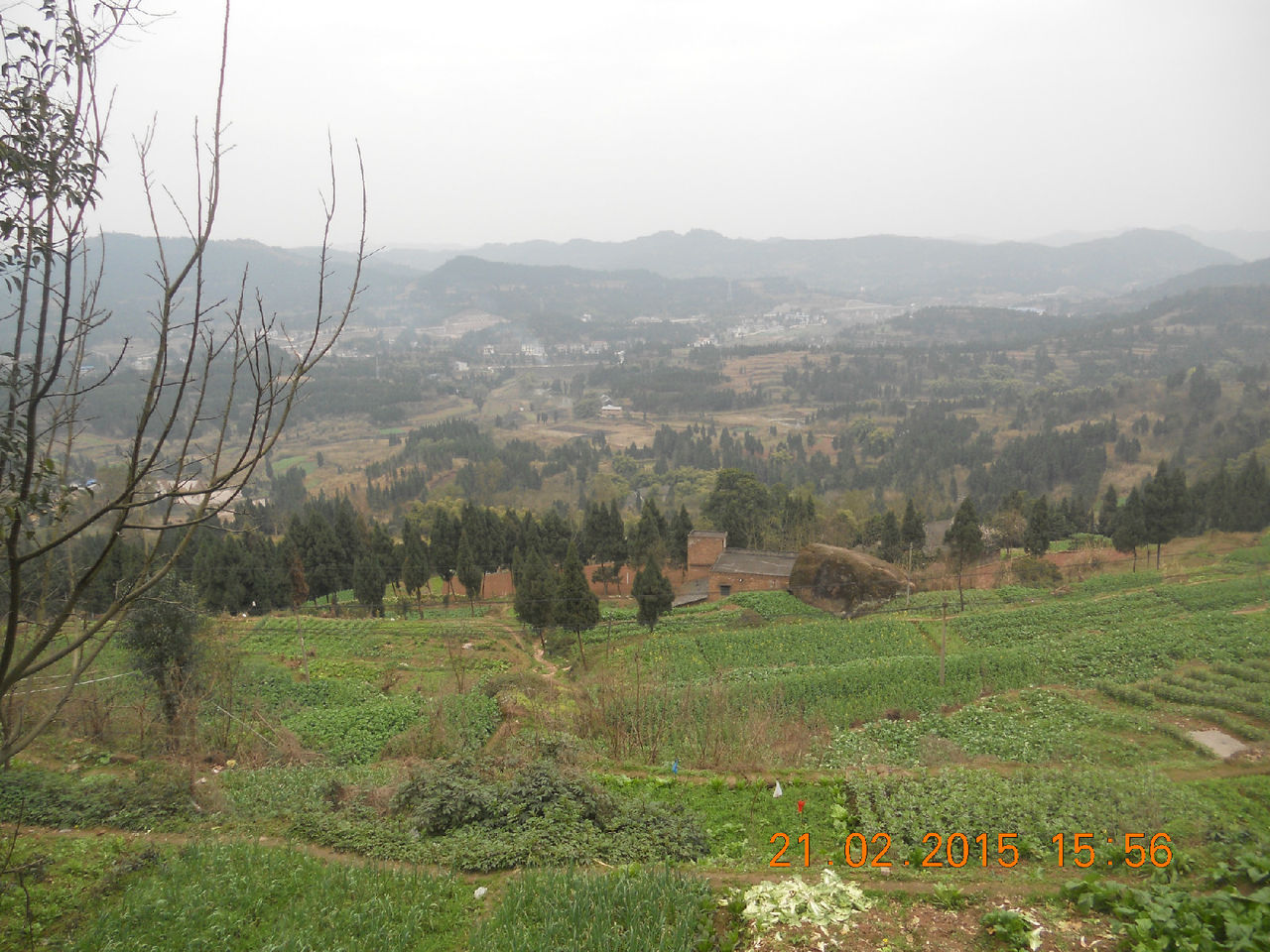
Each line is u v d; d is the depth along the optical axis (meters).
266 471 123.62
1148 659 29.16
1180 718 24.08
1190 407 113.94
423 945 10.53
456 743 23.06
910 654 34.12
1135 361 160.25
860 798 15.40
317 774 18.92
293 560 47.38
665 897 10.65
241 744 22.20
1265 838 13.33
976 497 103.75
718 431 160.75
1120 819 13.77
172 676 20.92
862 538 64.94
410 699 29.00
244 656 32.72
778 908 10.16
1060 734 23.08
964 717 25.64
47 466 6.21
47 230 6.11
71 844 13.45
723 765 18.64
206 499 6.30
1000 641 35.19
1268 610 33.84
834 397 182.62
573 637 41.06
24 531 6.12
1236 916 9.35
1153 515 46.91
